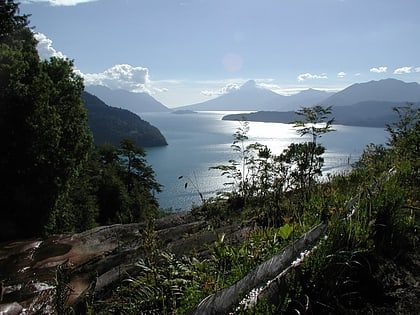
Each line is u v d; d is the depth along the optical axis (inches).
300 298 95.9
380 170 288.5
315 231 127.3
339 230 121.6
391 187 174.9
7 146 561.0
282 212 211.2
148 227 121.2
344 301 104.1
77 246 283.3
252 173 288.0
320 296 99.6
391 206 152.1
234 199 302.7
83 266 221.3
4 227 551.2
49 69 728.3
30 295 199.3
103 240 287.1
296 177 253.3
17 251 284.8
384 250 132.6
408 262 127.1
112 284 160.9
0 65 556.7
